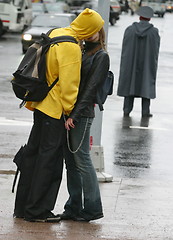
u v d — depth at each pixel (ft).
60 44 48.70
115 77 166.40
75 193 51.85
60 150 49.90
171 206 58.90
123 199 60.44
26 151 50.49
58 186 50.60
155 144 91.04
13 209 54.34
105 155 82.28
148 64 111.24
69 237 47.55
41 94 48.98
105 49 50.44
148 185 67.31
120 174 72.54
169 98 138.00
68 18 234.79
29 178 50.67
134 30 110.52
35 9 357.82
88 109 49.73
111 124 104.17
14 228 48.80
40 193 49.88
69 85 48.47
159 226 52.08
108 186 65.57
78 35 49.44
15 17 281.13
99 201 51.90
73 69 48.47
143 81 111.14
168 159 82.38
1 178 66.85
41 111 49.16
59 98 49.16
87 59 49.65
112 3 472.85
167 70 189.78
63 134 49.83
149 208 57.72
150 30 110.93
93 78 49.01
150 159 81.71
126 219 53.67
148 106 113.50
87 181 50.90
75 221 52.26
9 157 77.30
